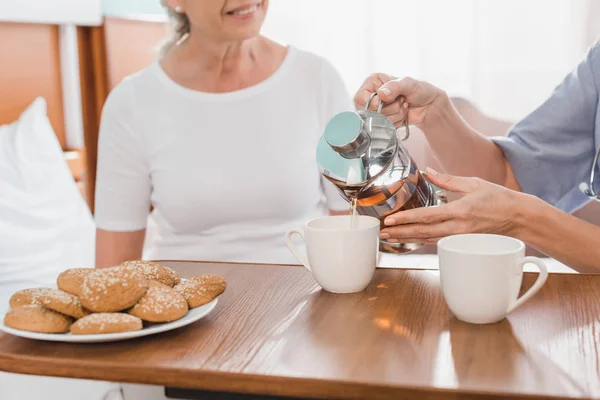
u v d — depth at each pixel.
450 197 1.93
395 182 0.86
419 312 0.76
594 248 0.97
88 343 0.70
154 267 0.82
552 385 0.57
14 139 1.87
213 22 1.30
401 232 0.92
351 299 0.81
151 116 1.43
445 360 0.62
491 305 0.70
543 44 2.19
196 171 1.40
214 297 0.78
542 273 0.71
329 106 1.48
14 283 1.66
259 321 0.75
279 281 0.90
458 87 2.29
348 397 0.59
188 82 1.45
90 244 1.87
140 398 0.83
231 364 0.63
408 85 1.07
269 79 1.44
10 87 2.00
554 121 1.34
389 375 0.59
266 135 1.42
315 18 2.40
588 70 1.32
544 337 0.68
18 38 2.03
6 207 1.72
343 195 0.91
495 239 0.76
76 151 2.26
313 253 0.83
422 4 2.27
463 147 1.33
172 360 0.64
